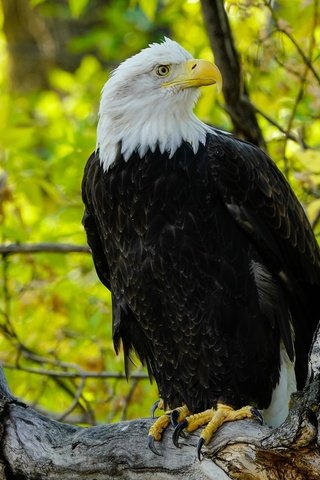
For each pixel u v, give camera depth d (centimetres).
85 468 920
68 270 1466
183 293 1034
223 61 1252
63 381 1438
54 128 1681
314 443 805
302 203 1320
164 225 1028
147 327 1075
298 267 1087
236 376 1044
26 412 959
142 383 1373
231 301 1026
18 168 1469
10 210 1499
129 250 1053
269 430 873
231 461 872
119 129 1055
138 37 1939
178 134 1041
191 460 900
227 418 928
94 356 1412
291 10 1396
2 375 981
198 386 1066
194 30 1557
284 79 1370
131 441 920
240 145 1066
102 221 1076
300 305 1091
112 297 1121
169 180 1027
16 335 1352
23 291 1421
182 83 1047
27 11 2367
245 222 1030
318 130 1473
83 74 1856
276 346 1045
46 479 933
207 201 1024
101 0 2370
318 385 808
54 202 1504
